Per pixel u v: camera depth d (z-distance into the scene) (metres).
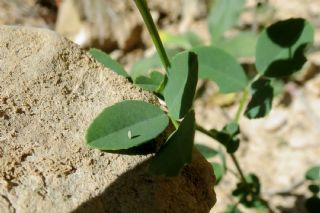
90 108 0.19
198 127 0.23
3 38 0.20
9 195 0.17
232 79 0.24
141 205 0.18
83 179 0.18
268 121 0.49
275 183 0.45
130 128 0.17
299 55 0.23
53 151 0.18
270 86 0.23
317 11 0.55
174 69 0.17
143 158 0.19
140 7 0.17
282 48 0.23
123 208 0.18
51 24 0.62
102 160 0.18
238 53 0.46
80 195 0.18
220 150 0.29
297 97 0.49
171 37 0.51
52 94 0.19
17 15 0.62
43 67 0.20
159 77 0.21
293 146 0.47
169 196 0.18
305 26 0.22
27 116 0.19
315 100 0.49
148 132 0.17
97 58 0.21
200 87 0.52
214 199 0.20
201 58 0.24
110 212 0.18
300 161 0.46
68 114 0.19
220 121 0.50
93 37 0.58
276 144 0.48
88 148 0.18
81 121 0.19
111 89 0.20
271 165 0.46
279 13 0.55
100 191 0.18
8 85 0.19
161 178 0.18
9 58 0.20
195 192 0.19
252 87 0.24
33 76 0.19
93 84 0.20
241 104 0.24
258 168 0.46
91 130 0.17
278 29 0.23
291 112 0.49
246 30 0.54
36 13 0.62
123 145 0.17
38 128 0.19
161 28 0.60
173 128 0.19
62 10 0.60
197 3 0.59
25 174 0.18
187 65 0.17
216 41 0.47
